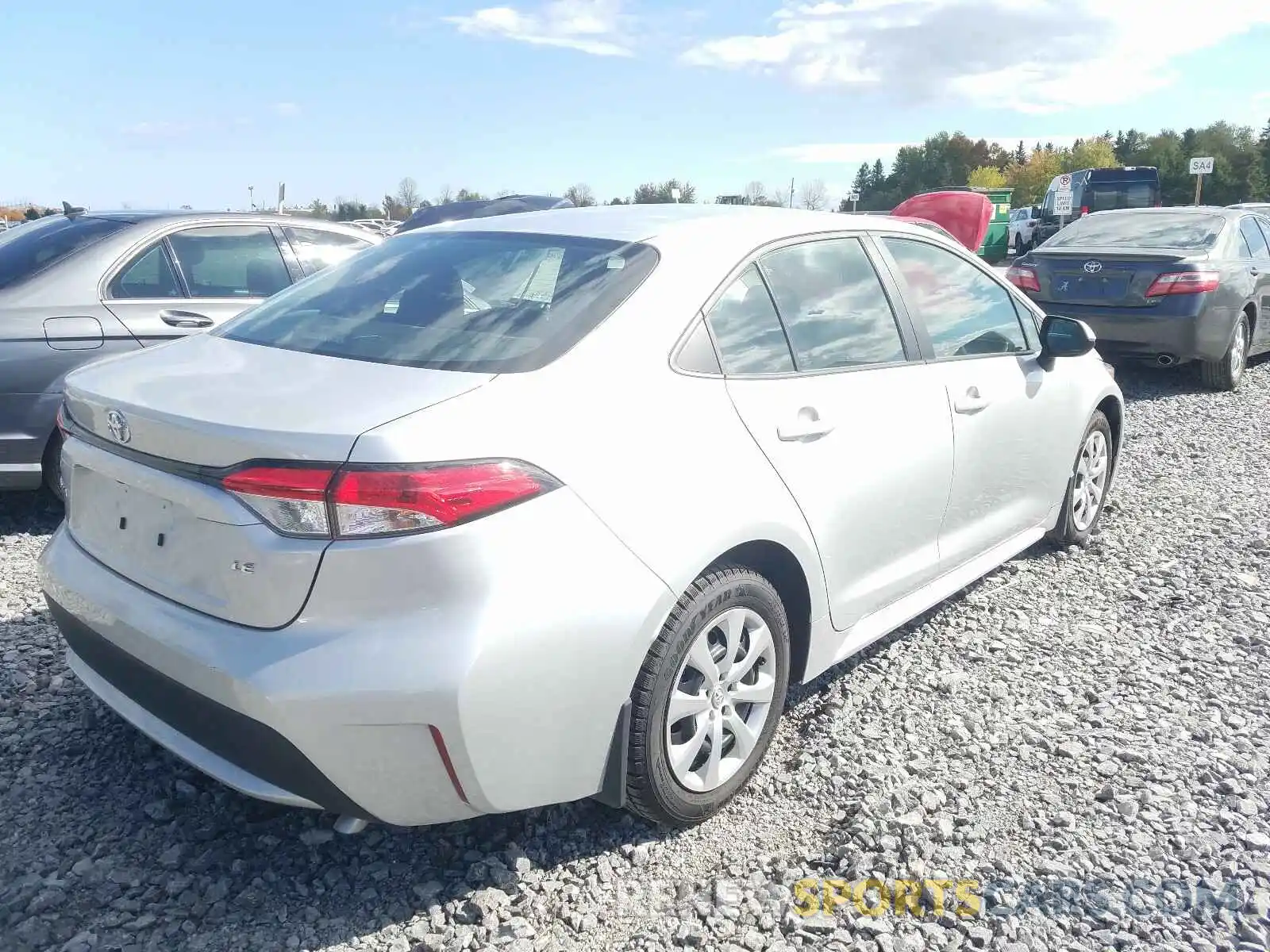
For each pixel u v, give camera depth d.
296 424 2.30
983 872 2.78
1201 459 7.21
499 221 3.55
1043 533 4.90
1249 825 2.99
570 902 2.64
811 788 3.16
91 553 2.80
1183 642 4.24
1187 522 5.77
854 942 2.52
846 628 3.46
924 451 3.66
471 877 2.72
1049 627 4.36
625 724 2.61
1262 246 10.36
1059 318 4.49
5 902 2.54
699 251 3.12
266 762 2.35
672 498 2.68
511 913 2.60
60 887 2.60
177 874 2.68
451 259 3.25
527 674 2.37
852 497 3.32
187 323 5.48
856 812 3.03
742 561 2.99
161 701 2.53
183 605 2.47
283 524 2.27
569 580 2.43
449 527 2.28
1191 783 3.21
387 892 2.66
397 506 2.24
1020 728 3.53
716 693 2.88
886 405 3.51
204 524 2.41
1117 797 3.12
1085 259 9.36
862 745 3.40
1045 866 2.79
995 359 4.25
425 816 2.42
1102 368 5.22
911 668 3.97
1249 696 3.80
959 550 4.07
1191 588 4.81
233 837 2.84
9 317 5.05
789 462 3.07
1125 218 10.29
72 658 3.02
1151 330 9.00
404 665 2.25
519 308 2.84
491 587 2.31
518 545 2.36
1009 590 4.75
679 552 2.65
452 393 2.45
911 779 3.21
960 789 3.16
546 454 2.46
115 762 3.16
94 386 2.75
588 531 2.48
